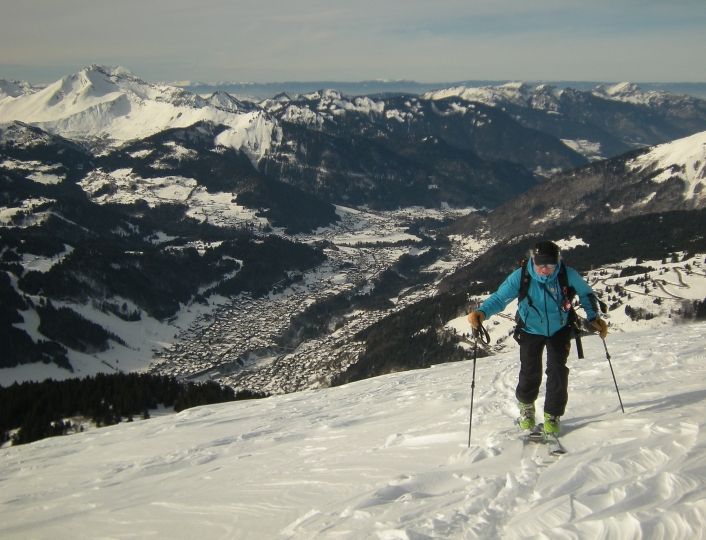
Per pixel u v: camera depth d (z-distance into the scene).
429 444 5.37
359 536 3.09
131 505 5.55
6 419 23.30
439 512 3.25
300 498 4.35
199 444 9.13
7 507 7.00
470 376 12.09
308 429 8.80
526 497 3.33
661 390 6.16
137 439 11.29
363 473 4.68
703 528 2.46
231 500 4.76
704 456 3.36
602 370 8.55
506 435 4.94
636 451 3.73
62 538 4.81
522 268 5.03
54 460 10.49
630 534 2.54
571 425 5.08
